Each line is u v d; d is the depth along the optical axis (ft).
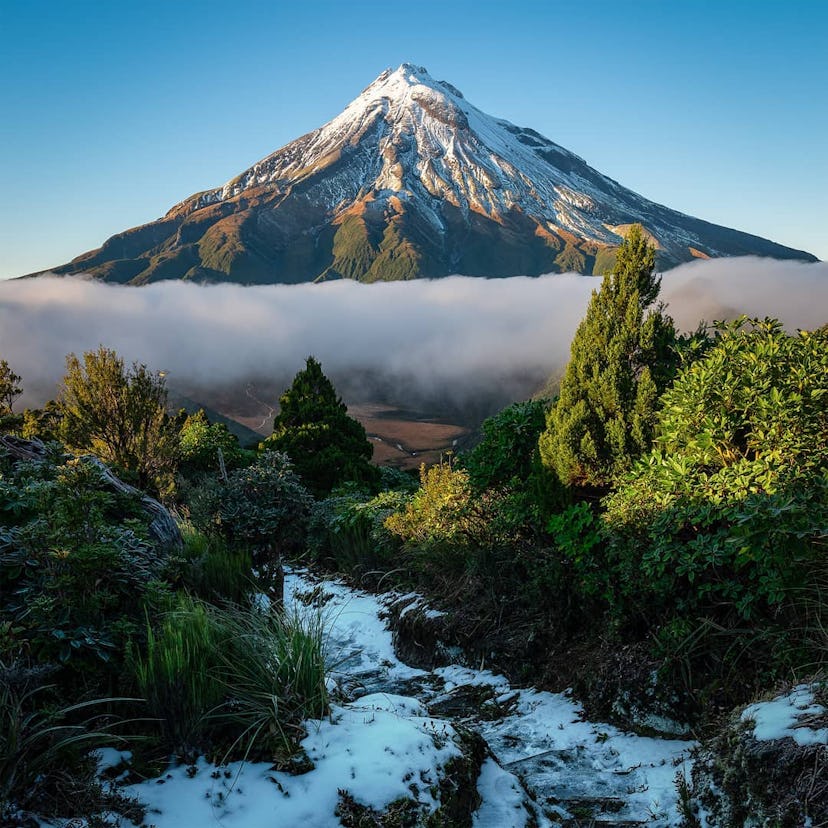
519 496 22.66
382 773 11.26
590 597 18.12
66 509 13.71
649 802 12.21
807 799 9.44
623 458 19.31
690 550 15.38
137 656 13.10
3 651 11.27
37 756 10.52
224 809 10.68
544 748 15.08
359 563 32.73
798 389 16.01
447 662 21.53
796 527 13.43
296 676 13.23
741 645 14.70
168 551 22.20
